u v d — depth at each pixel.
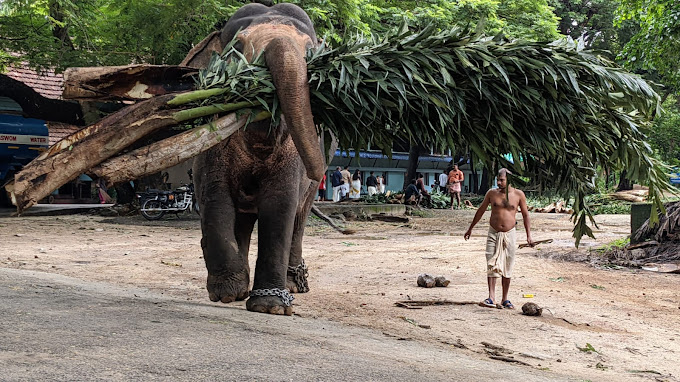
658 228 13.11
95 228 17.75
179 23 17.34
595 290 9.73
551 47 5.92
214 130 5.05
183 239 15.46
